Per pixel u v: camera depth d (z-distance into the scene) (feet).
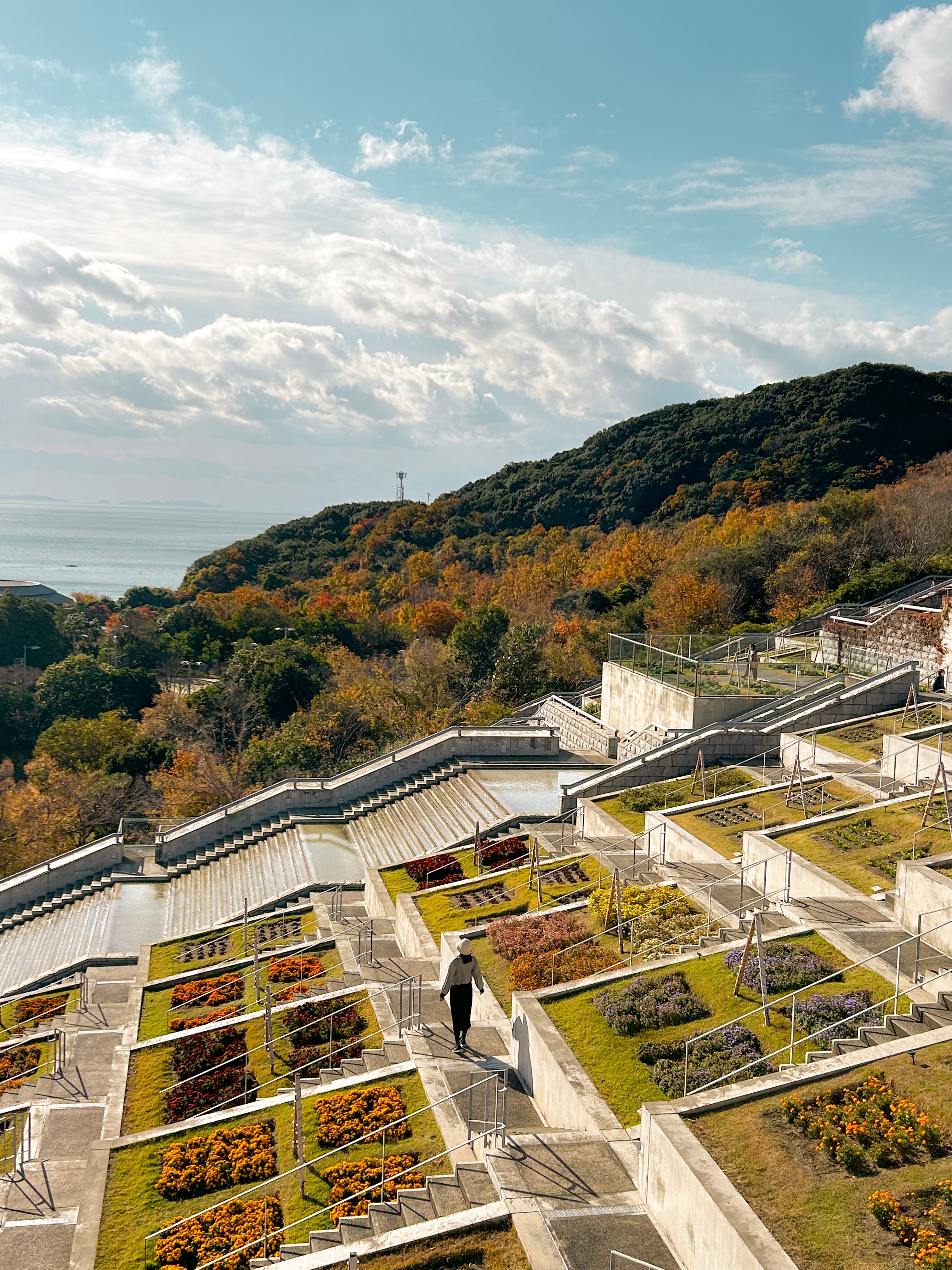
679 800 90.94
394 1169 43.70
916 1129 34.83
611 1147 40.34
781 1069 41.96
